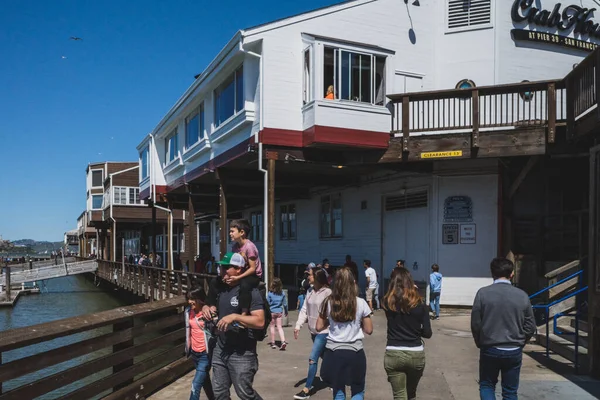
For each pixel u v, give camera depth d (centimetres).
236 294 481
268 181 1327
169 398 650
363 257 1784
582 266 1024
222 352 480
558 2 1627
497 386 678
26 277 3984
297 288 2111
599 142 1077
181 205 2712
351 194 1862
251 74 1391
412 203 1585
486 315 487
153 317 2227
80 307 3222
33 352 1612
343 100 1330
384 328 1180
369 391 677
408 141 1329
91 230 7100
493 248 1405
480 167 1425
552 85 1215
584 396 623
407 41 1530
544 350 884
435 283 1341
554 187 1438
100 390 566
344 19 1432
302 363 842
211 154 1727
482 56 1551
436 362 842
